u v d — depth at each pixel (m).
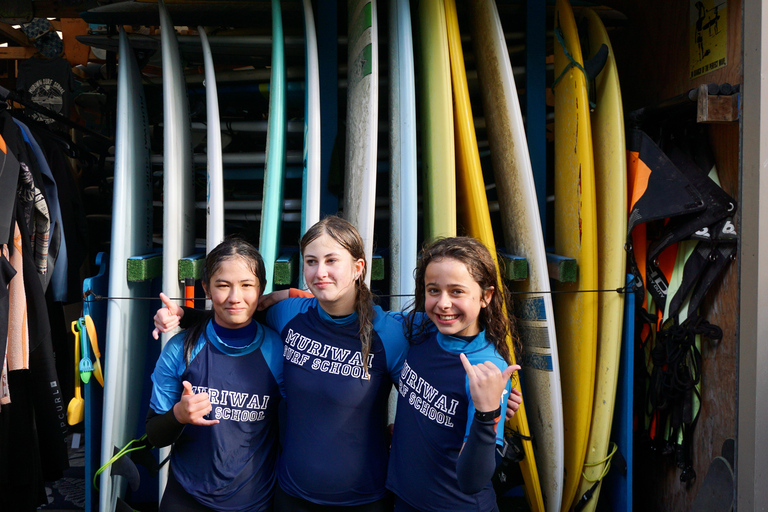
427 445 1.11
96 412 1.92
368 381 1.19
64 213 2.36
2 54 3.67
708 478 1.69
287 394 1.23
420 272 1.24
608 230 1.87
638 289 1.79
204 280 1.25
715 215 1.66
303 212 1.81
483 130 2.42
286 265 1.73
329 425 1.18
